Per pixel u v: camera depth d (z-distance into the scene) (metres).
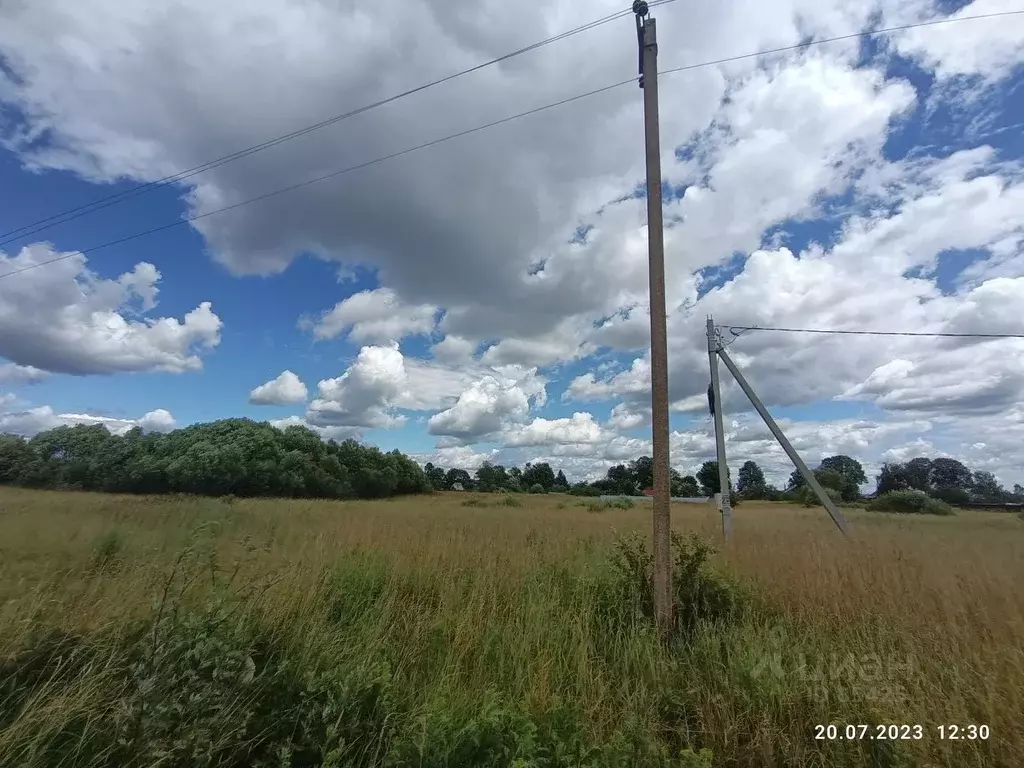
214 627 4.16
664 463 6.99
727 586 6.97
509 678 4.95
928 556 10.10
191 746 3.20
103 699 3.54
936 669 4.68
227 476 61.19
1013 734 3.63
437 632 5.72
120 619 4.43
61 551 8.80
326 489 71.00
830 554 9.31
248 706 3.69
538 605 6.49
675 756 3.93
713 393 18.20
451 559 8.74
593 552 10.02
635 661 5.33
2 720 3.37
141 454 64.94
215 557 5.78
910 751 3.55
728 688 4.59
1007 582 7.26
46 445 62.00
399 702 4.33
